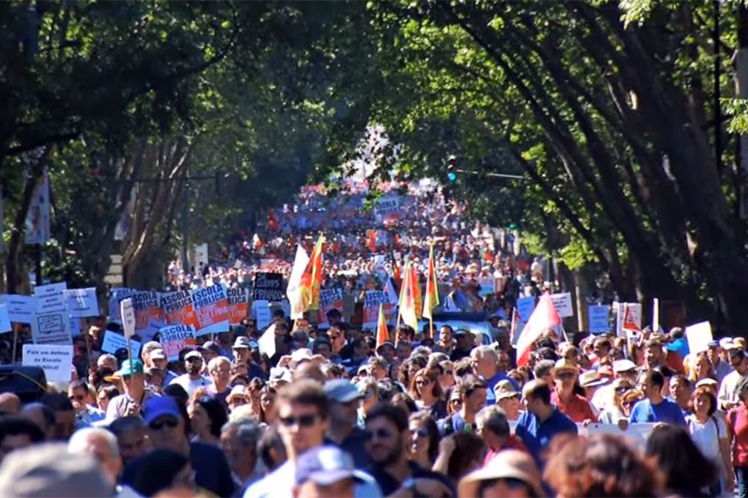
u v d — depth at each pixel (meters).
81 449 18.14
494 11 76.06
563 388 33.69
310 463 15.05
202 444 22.30
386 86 91.56
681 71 70.94
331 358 48.66
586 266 124.38
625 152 89.38
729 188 77.69
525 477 16.19
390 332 68.62
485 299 108.81
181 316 59.19
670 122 69.38
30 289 103.00
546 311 45.06
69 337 51.78
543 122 80.56
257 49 76.31
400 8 79.31
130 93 70.50
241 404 30.61
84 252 108.62
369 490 16.52
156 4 72.69
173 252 149.12
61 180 107.12
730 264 68.69
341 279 118.38
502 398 31.03
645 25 69.94
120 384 38.19
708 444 32.88
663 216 75.12
